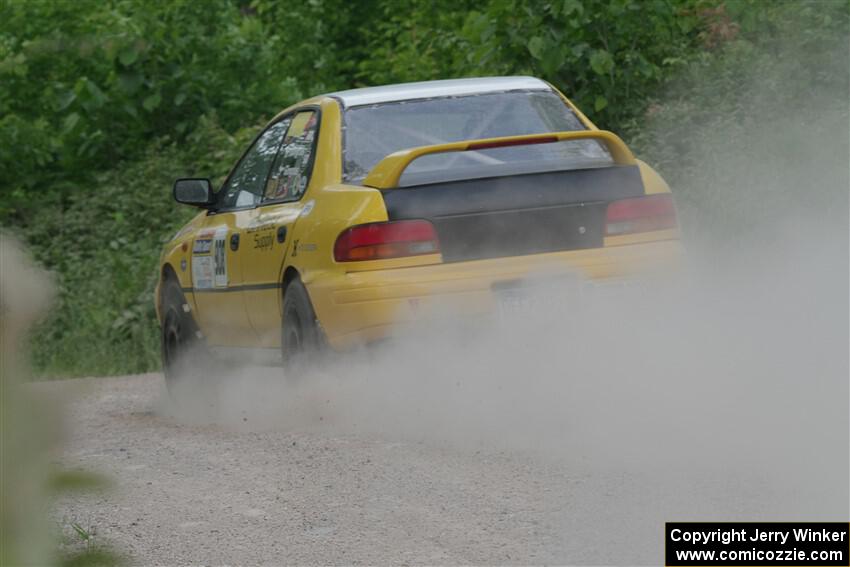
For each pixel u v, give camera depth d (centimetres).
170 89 5616
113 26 5481
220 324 2628
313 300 2036
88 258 5153
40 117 5662
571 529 1255
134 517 1512
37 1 5491
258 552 1298
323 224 2047
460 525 1319
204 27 5700
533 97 2348
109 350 4506
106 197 5316
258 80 5750
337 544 1298
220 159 5244
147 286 4728
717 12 3797
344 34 6512
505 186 1998
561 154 2152
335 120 2267
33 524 425
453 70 4400
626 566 1117
